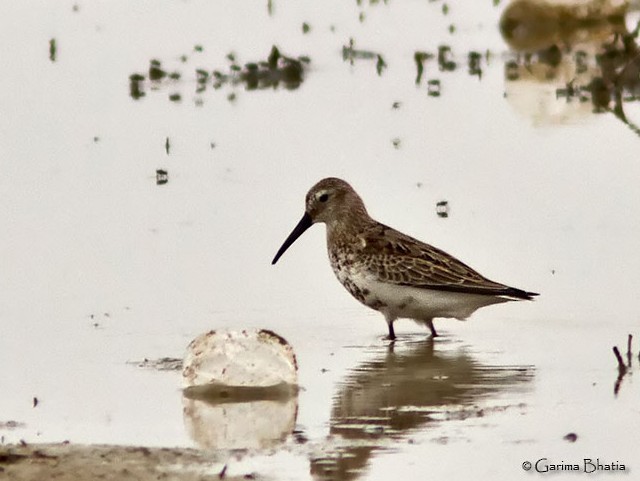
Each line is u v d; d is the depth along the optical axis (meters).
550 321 13.72
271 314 14.16
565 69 24.64
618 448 9.66
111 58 25.41
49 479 8.54
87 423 10.33
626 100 22.08
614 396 11.02
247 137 20.45
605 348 12.67
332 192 14.41
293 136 20.42
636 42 25.38
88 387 11.39
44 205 17.50
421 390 11.34
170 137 20.56
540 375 11.80
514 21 27.45
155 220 16.98
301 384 11.60
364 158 19.12
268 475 8.91
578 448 9.63
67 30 27.22
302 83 24.02
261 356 11.31
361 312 14.45
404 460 9.35
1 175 18.70
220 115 21.81
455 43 26.81
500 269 15.16
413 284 13.70
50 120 21.48
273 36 27.14
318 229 16.75
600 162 18.69
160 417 10.52
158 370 11.95
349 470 9.11
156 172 18.80
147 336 13.10
